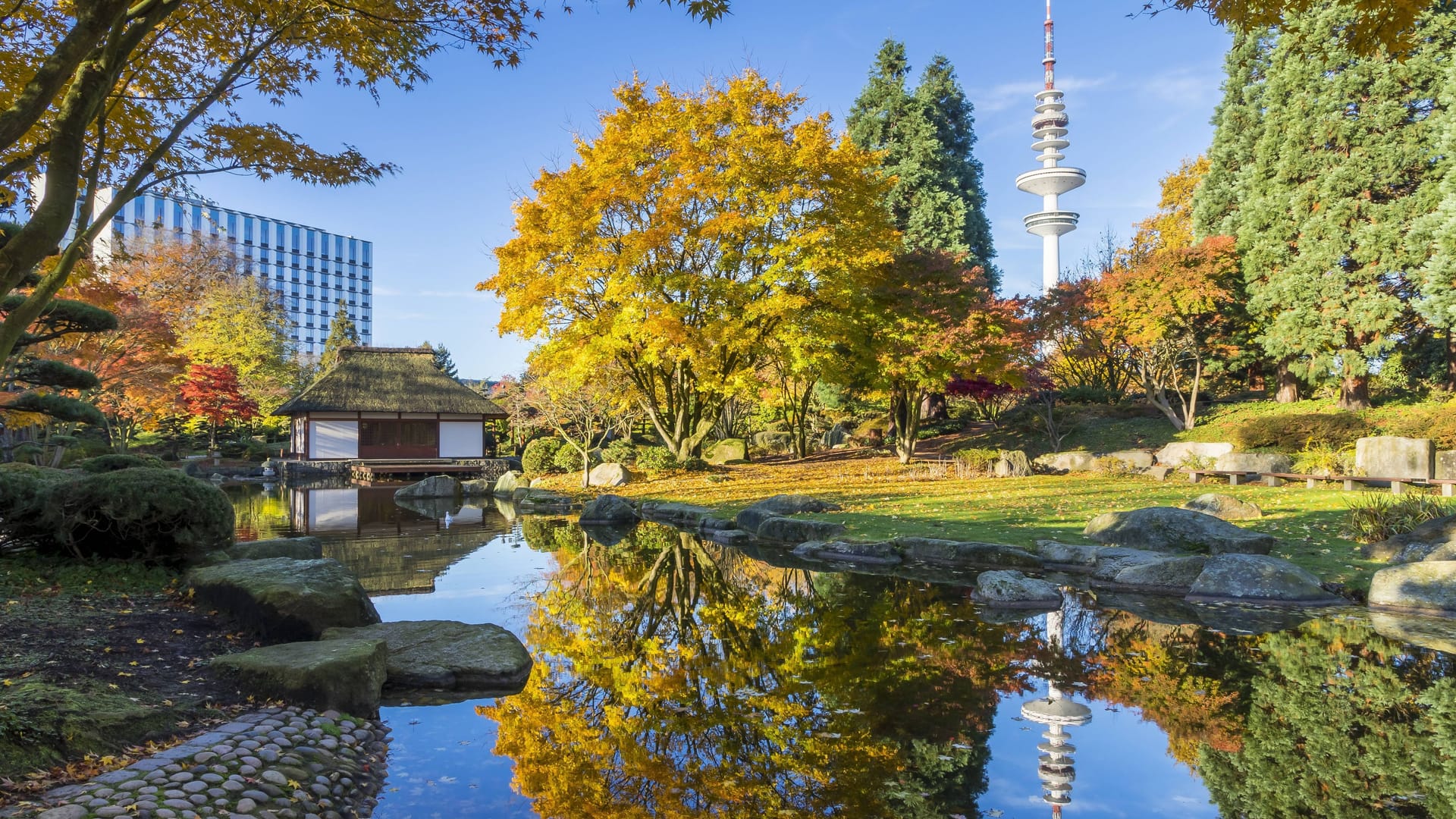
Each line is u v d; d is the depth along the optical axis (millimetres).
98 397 24906
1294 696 4930
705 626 7098
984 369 20266
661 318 17734
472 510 18672
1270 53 20609
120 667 4918
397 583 9297
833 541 11125
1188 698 4961
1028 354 22641
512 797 3715
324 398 31203
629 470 22109
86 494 7992
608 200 18156
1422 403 19219
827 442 29594
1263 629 6543
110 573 7906
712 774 3961
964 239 31438
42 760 3467
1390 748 4113
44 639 5387
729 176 17984
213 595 6609
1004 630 6723
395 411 31984
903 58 32094
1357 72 18531
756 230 19109
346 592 6227
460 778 3941
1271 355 20891
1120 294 21406
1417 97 18156
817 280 19688
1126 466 19297
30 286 10680
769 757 4160
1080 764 4008
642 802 3648
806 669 5711
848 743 4332
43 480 8688
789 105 19172
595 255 18219
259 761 3738
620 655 6191
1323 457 15719
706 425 23266
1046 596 7703
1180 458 19250
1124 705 4855
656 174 18234
